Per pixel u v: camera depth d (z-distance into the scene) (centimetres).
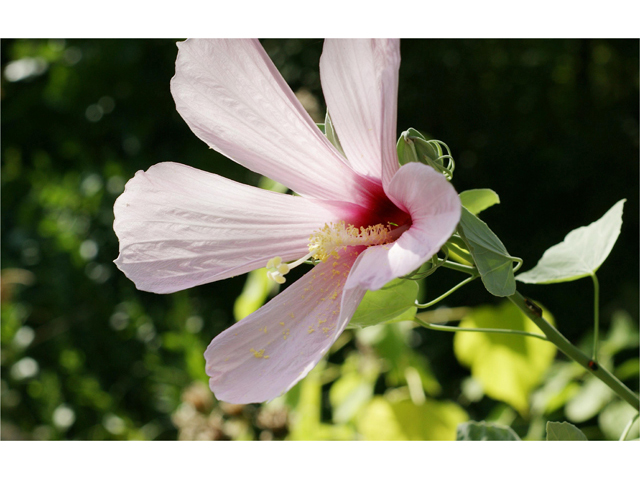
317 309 36
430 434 53
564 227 148
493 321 54
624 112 157
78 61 143
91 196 124
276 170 36
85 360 113
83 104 145
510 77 157
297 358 34
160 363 93
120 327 114
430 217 32
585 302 136
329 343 33
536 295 138
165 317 110
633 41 158
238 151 36
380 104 34
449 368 116
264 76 35
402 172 32
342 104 35
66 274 118
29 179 136
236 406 58
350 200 37
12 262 126
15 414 107
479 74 156
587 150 150
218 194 37
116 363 113
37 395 103
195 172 37
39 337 117
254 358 35
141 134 141
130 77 145
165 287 36
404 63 151
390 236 35
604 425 59
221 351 35
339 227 36
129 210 37
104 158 139
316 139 36
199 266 36
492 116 154
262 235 37
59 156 145
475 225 34
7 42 154
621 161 150
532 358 54
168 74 146
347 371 60
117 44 142
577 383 63
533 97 156
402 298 36
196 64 36
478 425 41
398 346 56
